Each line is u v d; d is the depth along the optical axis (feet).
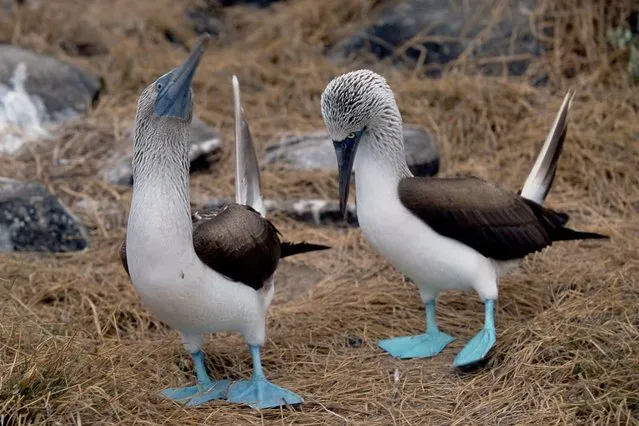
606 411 21.09
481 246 23.95
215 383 23.29
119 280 28.99
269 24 45.78
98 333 25.85
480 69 40.63
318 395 23.00
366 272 29.91
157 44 44.83
